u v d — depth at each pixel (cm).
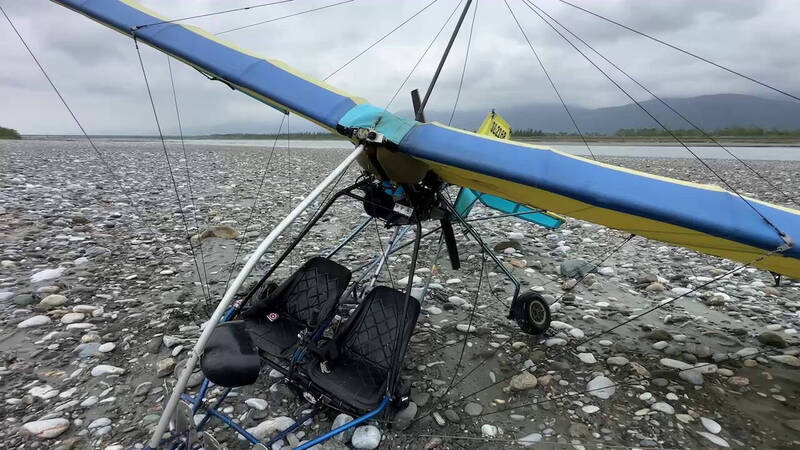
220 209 1038
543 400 360
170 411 233
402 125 329
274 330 359
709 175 1845
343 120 333
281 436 288
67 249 692
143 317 469
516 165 289
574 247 836
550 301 568
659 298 596
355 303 453
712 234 254
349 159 306
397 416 326
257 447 261
